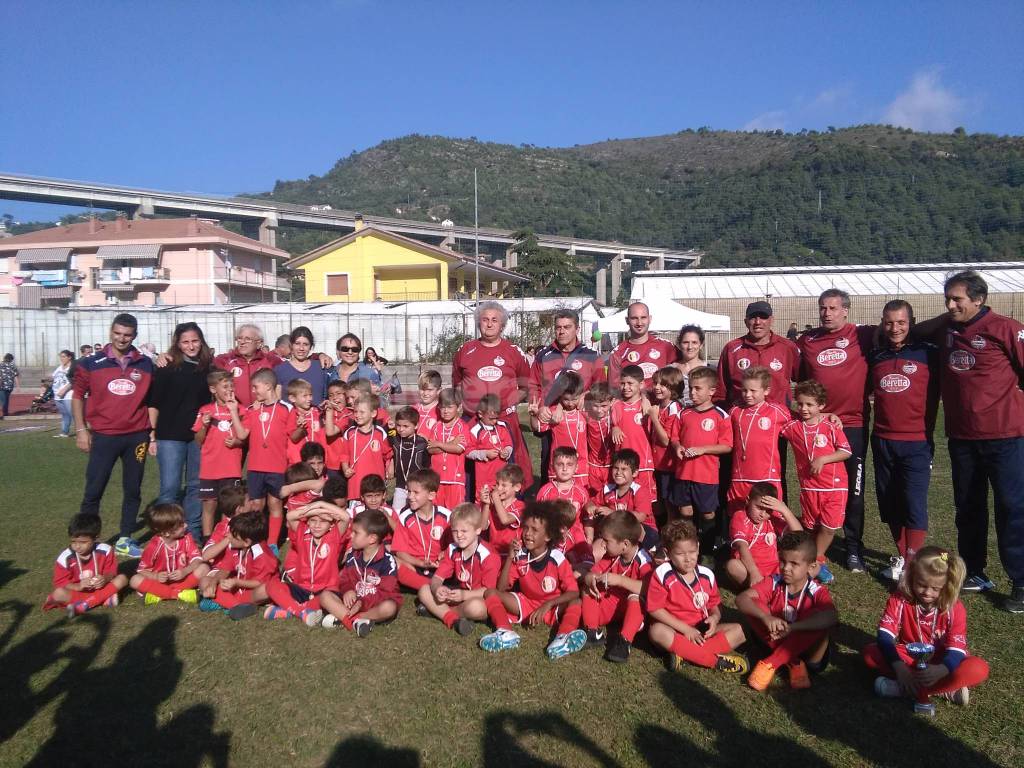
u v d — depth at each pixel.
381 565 4.83
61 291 40.06
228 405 6.17
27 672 4.03
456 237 60.12
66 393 14.40
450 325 27.66
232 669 4.07
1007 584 5.34
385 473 6.48
